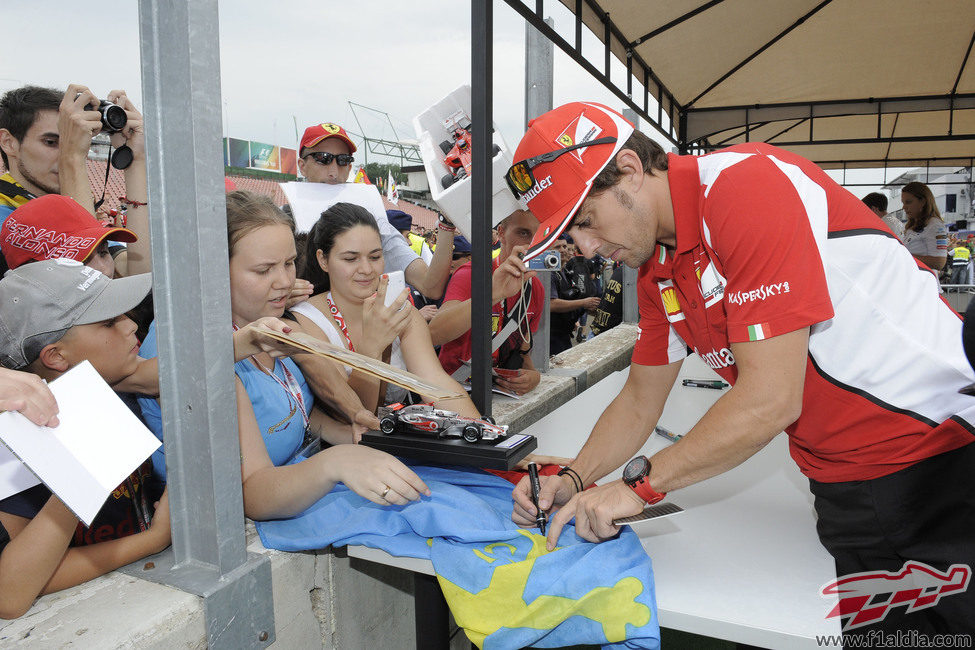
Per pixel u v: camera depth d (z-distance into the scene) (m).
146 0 0.88
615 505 0.97
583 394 2.07
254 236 1.25
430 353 1.63
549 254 1.99
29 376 0.72
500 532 1.02
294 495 1.07
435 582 1.13
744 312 0.92
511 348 2.54
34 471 0.66
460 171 2.02
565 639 0.90
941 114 7.33
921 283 0.99
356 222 1.59
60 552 0.88
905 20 4.45
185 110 0.87
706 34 4.04
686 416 1.81
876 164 11.64
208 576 0.97
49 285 0.95
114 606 0.89
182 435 0.97
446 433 1.16
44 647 0.79
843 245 0.96
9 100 1.61
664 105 5.38
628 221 1.10
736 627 0.82
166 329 0.94
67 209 1.22
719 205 0.94
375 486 0.99
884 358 0.95
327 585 1.20
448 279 2.58
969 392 0.72
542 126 1.12
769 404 0.89
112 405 0.76
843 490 1.00
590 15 2.90
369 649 1.37
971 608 0.88
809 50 4.91
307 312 1.53
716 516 1.16
